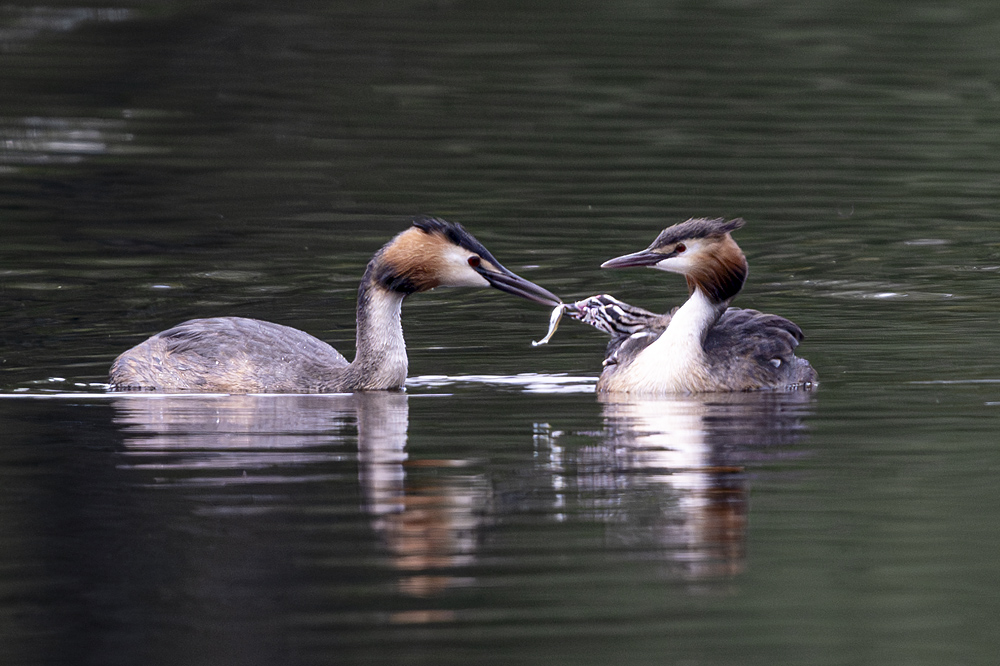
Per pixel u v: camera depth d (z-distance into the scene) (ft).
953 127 90.63
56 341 51.90
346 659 25.66
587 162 82.02
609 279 60.75
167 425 41.22
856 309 56.59
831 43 112.57
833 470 36.35
